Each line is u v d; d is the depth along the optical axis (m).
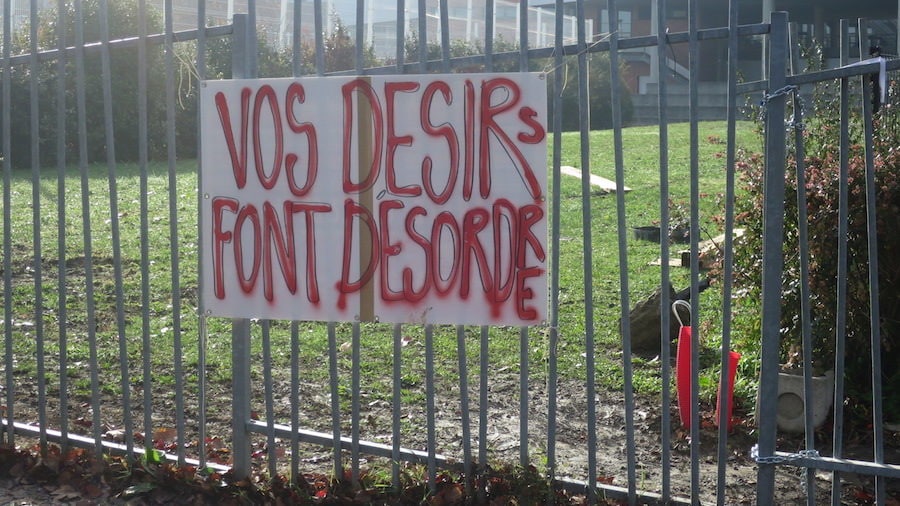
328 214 4.26
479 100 4.05
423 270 4.19
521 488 4.20
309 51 22.69
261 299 4.39
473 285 4.14
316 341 7.59
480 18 24.64
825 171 5.48
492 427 5.76
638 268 10.06
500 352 7.23
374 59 22.42
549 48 4.00
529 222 4.06
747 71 36.16
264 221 4.34
